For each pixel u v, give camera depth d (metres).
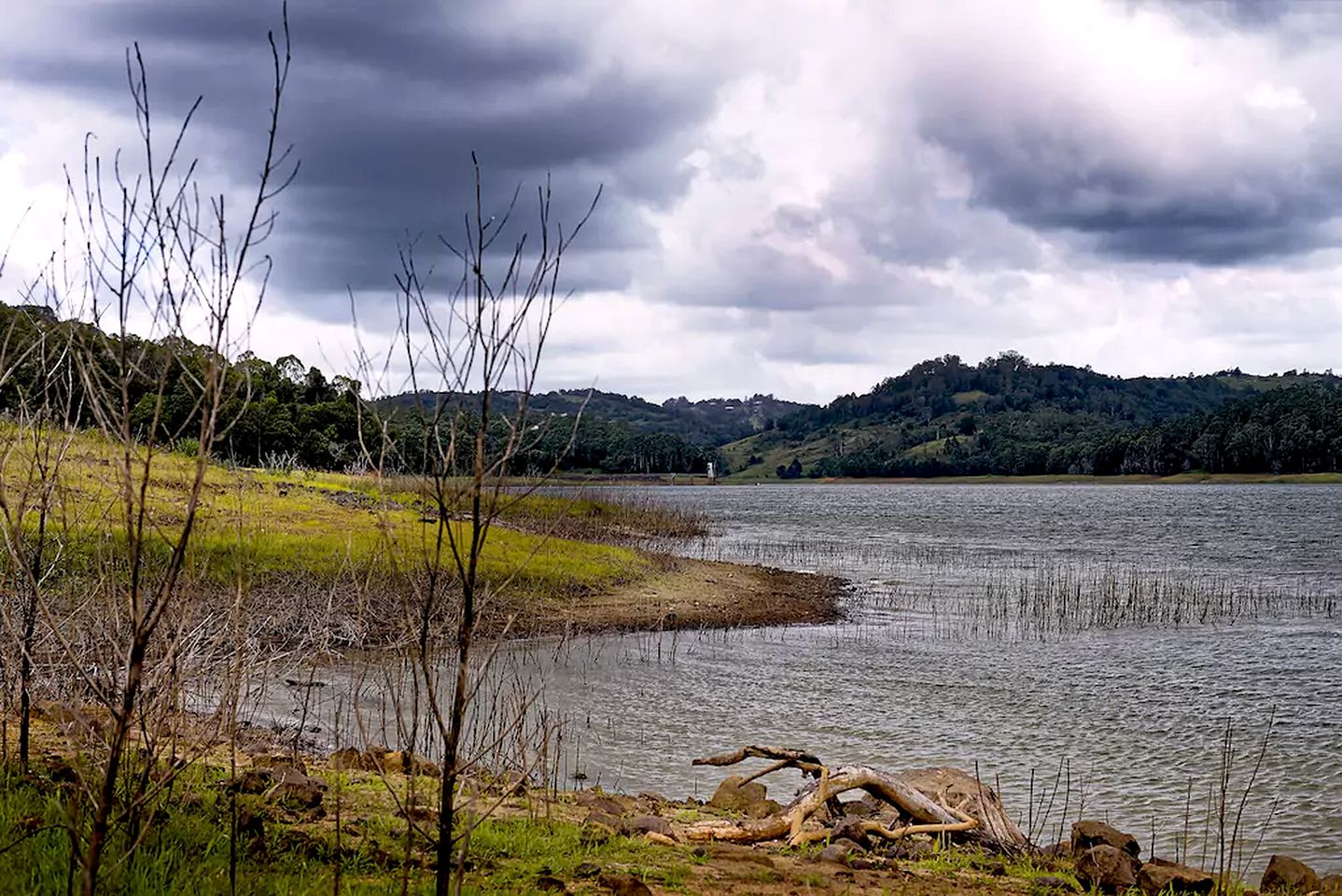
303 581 19.72
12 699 9.55
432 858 8.19
